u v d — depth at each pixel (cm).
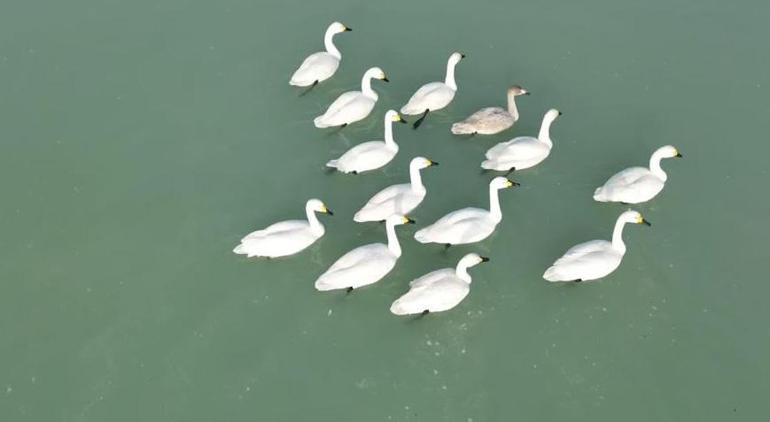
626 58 3281
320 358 2238
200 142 2927
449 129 2972
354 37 3400
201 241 2569
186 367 2217
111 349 2264
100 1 3616
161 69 3250
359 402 2139
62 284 2444
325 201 2705
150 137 2948
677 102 3077
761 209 2655
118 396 2155
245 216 2650
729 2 3556
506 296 2391
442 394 2156
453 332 2300
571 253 2383
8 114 3039
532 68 3241
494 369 2214
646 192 2605
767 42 3341
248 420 2100
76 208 2686
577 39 3381
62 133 2964
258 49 3344
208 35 3422
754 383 2183
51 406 2136
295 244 2448
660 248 2533
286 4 3597
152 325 2323
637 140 2916
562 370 2211
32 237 2589
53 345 2278
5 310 2372
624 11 3528
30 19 3503
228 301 2383
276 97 3117
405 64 3266
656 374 2203
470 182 2770
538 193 2727
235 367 2216
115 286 2433
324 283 2325
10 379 2197
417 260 2502
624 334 2298
